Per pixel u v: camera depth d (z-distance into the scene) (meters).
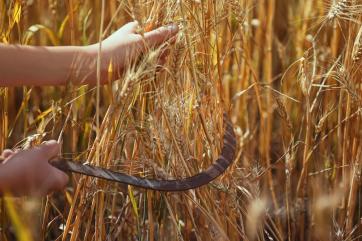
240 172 1.66
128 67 1.37
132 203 1.58
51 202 1.72
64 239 1.54
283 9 2.32
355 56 1.62
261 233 1.66
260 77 2.18
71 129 1.85
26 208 1.56
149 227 1.58
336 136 1.86
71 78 1.39
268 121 1.95
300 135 1.80
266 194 1.91
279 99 1.72
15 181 1.24
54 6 2.03
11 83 1.35
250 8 1.90
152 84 1.48
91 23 2.12
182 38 1.43
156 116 1.49
